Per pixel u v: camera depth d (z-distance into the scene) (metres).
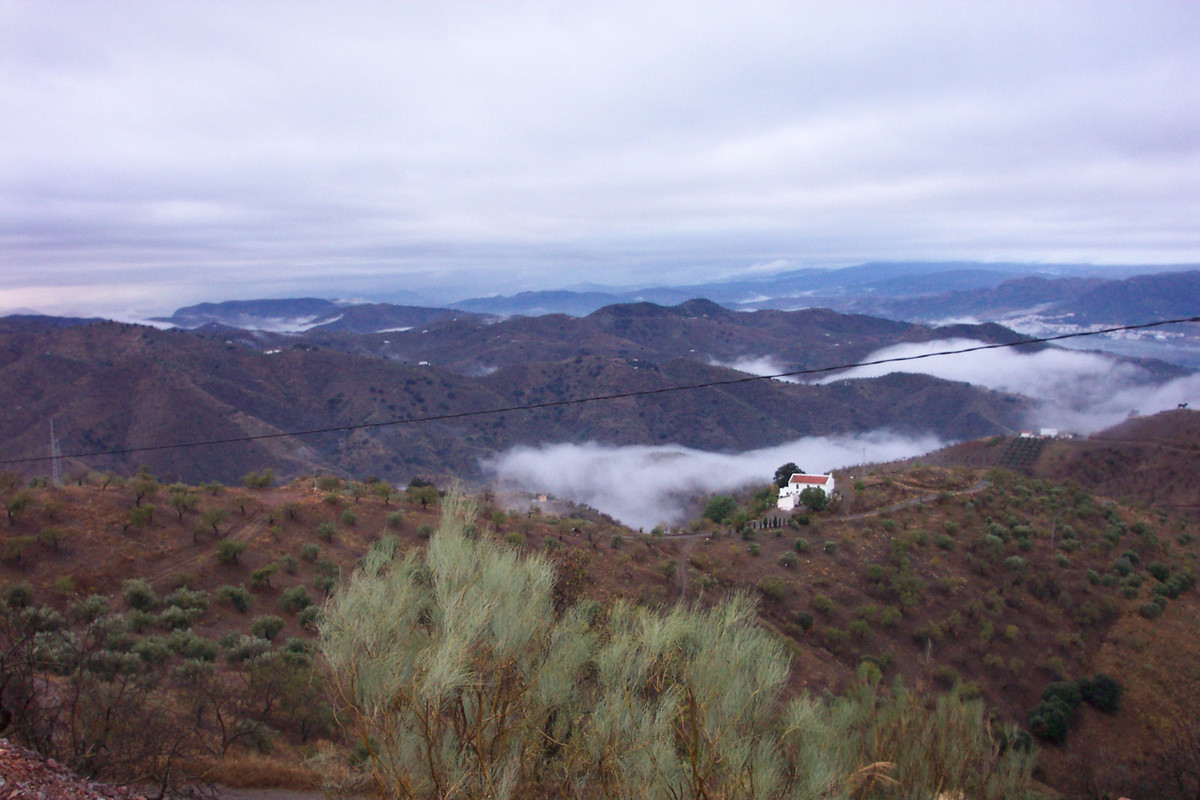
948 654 32.22
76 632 14.78
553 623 4.28
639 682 3.86
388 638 3.56
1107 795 15.16
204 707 11.30
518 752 3.40
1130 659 31.05
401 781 3.11
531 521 36.84
